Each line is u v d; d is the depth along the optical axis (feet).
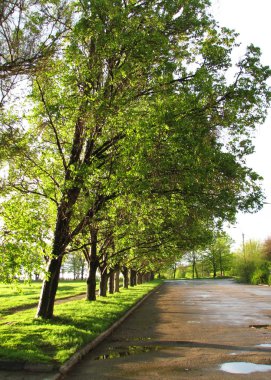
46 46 30.27
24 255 33.86
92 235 65.72
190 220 59.52
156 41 40.57
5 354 27.96
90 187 44.32
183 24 44.39
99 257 76.43
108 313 55.06
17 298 82.74
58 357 28.19
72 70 42.91
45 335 35.45
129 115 40.16
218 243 327.67
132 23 40.63
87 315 51.19
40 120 47.26
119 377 25.23
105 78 45.09
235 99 42.70
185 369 26.94
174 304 84.94
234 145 48.96
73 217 47.52
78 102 42.11
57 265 46.96
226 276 332.39
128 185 39.06
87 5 39.32
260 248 239.09
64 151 52.42
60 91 44.39
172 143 38.45
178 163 39.52
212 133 45.96
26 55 29.22
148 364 28.73
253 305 80.69
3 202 39.81
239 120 45.52
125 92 43.04
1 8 27.22
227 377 24.68
